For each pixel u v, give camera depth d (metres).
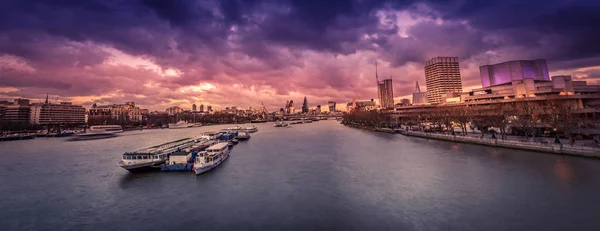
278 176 65.00
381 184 55.47
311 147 119.00
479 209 40.84
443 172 63.25
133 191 55.62
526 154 79.06
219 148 87.25
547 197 44.25
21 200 51.56
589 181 50.78
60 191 56.91
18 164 89.62
